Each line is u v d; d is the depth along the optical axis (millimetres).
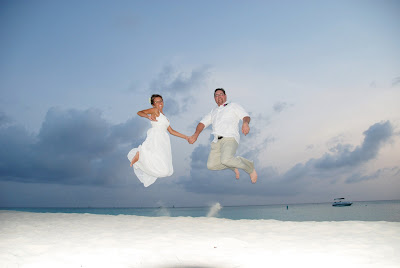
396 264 2914
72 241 4375
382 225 5297
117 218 7625
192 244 4105
